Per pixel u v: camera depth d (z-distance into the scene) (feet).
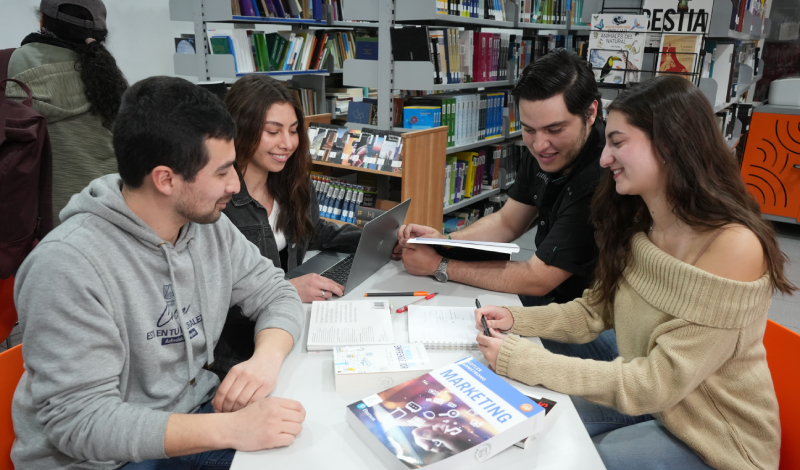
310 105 14.87
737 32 11.63
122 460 3.11
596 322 4.66
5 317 6.21
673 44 9.27
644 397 3.53
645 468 3.71
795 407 3.95
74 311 3.06
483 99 12.76
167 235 3.59
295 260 6.30
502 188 14.61
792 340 4.06
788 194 15.06
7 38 13.35
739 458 3.59
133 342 3.47
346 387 3.57
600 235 4.34
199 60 12.60
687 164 3.50
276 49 13.62
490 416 3.04
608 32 9.50
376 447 2.93
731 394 3.69
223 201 3.52
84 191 3.47
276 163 5.61
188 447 3.05
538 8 14.55
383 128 10.60
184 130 3.14
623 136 3.70
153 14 16.62
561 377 3.65
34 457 3.34
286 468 2.87
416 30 9.71
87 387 3.12
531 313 4.61
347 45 16.11
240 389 3.45
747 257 3.39
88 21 6.77
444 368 3.53
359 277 5.29
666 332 3.62
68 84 6.73
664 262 3.65
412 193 9.62
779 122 14.73
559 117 5.06
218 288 4.12
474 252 5.55
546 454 3.04
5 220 5.86
